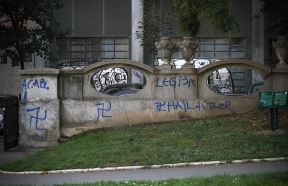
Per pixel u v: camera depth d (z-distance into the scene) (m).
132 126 16.39
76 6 31.92
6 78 31.75
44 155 13.77
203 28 30.95
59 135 16.48
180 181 9.39
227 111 16.89
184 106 16.80
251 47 31.20
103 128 16.58
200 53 31.27
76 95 16.81
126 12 31.84
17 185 10.21
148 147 13.29
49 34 22.91
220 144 13.12
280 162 11.41
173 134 14.62
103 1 31.95
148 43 28.86
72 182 10.30
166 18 28.27
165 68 16.89
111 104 16.75
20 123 16.53
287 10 23.27
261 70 16.97
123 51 31.89
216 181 9.15
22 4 21.08
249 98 16.98
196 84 16.94
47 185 10.04
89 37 31.92
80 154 13.11
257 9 29.70
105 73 24.20
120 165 11.91
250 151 12.21
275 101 14.29
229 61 16.86
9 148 16.31
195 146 13.09
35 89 16.58
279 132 14.15
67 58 31.84
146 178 10.24
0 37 21.14
